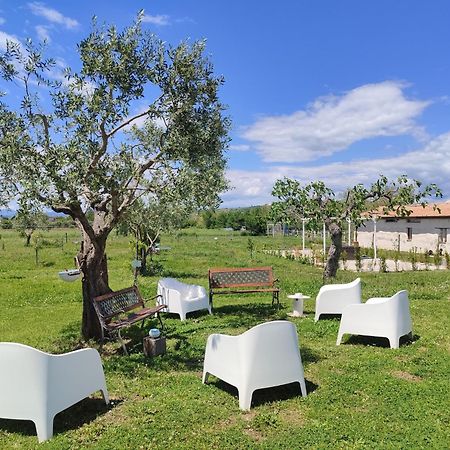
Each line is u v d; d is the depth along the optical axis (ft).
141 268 63.05
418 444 14.65
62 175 21.71
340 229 52.80
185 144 25.77
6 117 22.80
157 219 59.41
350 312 26.68
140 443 14.98
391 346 25.55
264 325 18.01
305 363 23.09
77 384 16.98
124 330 31.12
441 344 26.37
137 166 26.12
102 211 28.09
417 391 19.03
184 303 34.60
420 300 40.16
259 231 186.60
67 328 31.91
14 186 22.20
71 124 23.66
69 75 23.79
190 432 15.72
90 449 14.69
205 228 237.45
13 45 23.77
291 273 64.18
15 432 16.26
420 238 104.17
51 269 70.59
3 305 41.52
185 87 25.36
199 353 25.36
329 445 14.66
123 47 24.00
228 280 38.70
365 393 18.97
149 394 19.36
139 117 25.21
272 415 16.96
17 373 15.64
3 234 174.91
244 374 17.70
